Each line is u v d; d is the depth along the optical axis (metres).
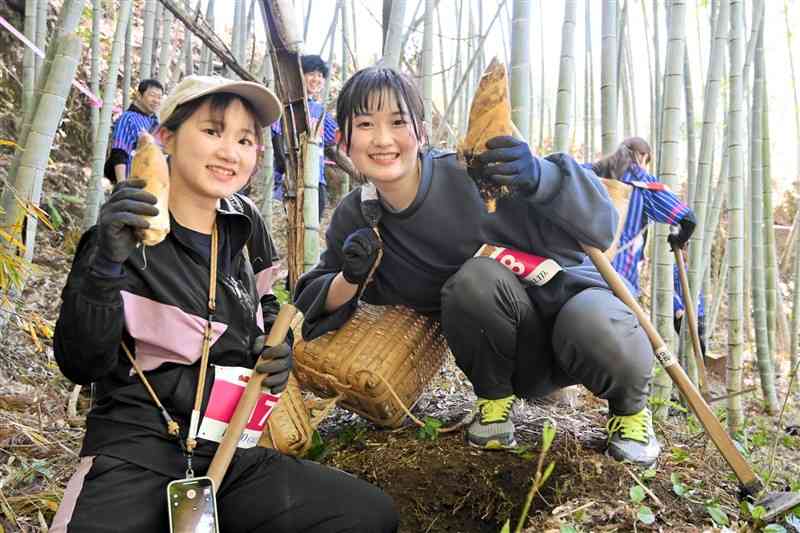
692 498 2.47
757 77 5.25
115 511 1.73
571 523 2.25
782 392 6.14
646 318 2.43
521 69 2.95
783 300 8.81
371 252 2.62
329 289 2.77
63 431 3.21
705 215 4.41
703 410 2.44
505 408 2.83
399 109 2.38
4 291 3.06
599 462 2.62
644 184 3.42
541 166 2.27
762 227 5.39
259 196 6.77
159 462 1.83
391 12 3.85
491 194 2.28
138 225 1.63
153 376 1.88
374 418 2.96
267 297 2.41
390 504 2.06
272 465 2.02
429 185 2.58
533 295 2.70
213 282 1.96
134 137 5.32
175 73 6.75
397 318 2.91
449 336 2.68
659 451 2.72
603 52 3.77
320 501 1.97
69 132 6.77
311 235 3.40
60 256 5.41
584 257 2.75
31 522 2.43
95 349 1.71
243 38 6.27
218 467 1.81
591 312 2.51
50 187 6.23
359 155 2.45
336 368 2.74
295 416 2.64
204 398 1.91
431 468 2.74
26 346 3.95
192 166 1.95
